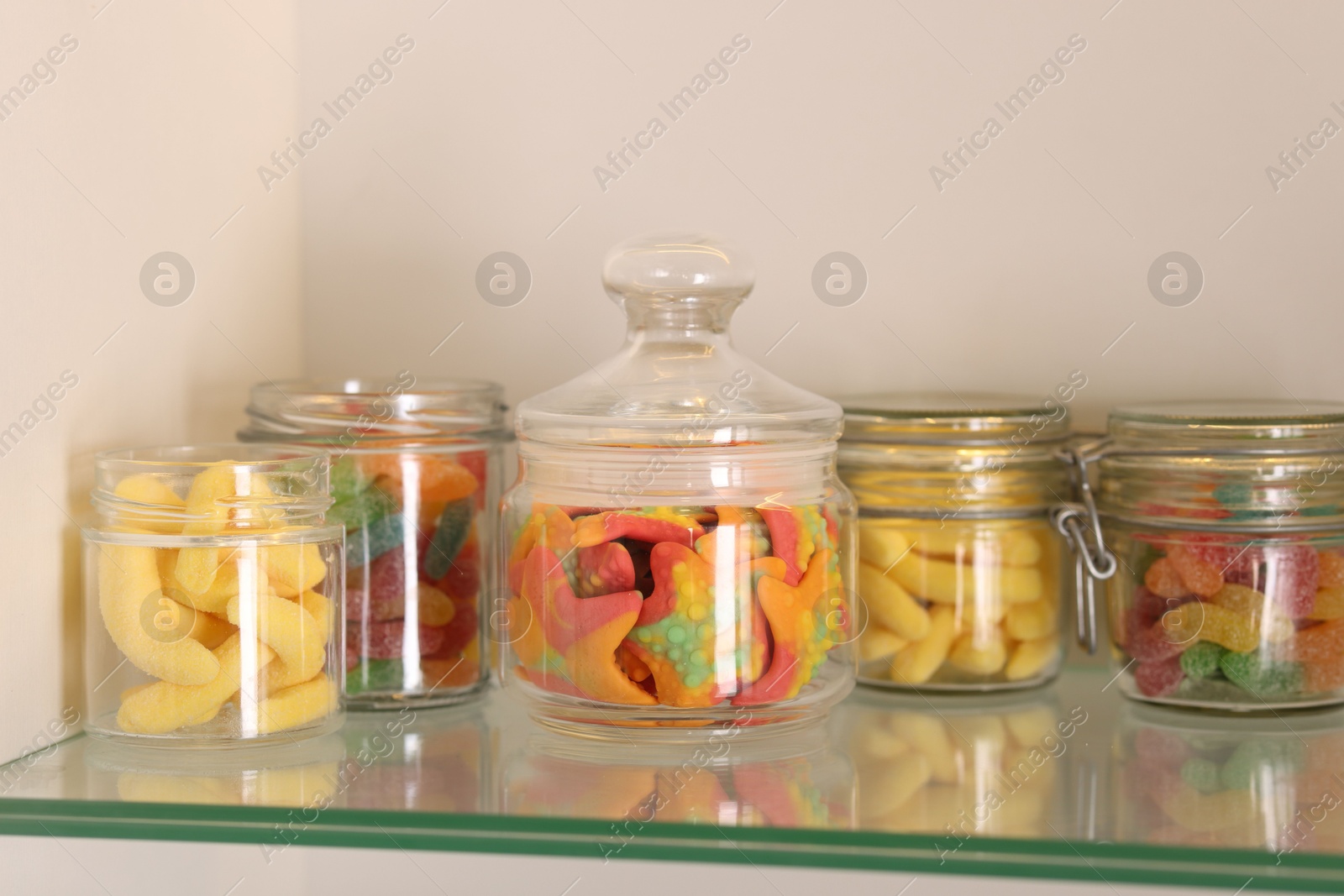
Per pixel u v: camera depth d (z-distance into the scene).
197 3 0.76
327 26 0.89
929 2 0.83
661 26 0.86
